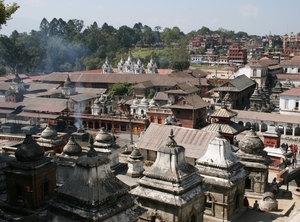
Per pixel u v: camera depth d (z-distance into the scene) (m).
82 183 23.91
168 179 29.62
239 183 38.03
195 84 139.50
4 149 59.25
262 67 140.75
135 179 51.16
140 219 31.03
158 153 30.94
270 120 92.62
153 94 133.88
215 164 36.72
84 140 90.50
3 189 42.06
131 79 148.38
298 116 92.06
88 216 22.69
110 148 54.59
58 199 24.48
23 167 37.97
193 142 52.06
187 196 29.56
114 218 23.81
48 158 40.06
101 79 152.50
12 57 198.50
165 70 183.38
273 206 40.47
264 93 114.00
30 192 38.12
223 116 56.41
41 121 107.38
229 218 36.62
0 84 141.12
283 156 61.44
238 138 86.31
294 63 155.62
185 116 95.12
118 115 106.25
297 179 56.66
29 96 124.00
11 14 42.50
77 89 140.38
